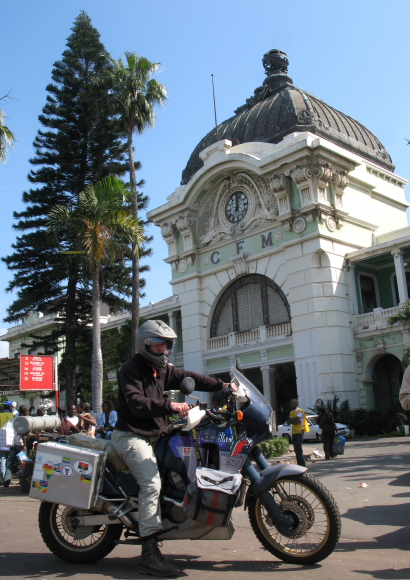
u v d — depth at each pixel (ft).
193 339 107.14
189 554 16.99
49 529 16.98
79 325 99.19
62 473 16.21
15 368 145.07
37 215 100.94
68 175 101.65
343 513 23.26
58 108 100.68
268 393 94.99
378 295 100.01
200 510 14.78
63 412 63.52
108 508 15.85
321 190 92.38
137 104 78.54
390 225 110.01
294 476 15.14
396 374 97.76
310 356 88.28
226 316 105.81
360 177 103.60
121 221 68.08
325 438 50.37
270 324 98.07
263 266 98.07
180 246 112.88
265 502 15.31
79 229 67.72
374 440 72.90
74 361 95.25
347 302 91.81
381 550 16.63
